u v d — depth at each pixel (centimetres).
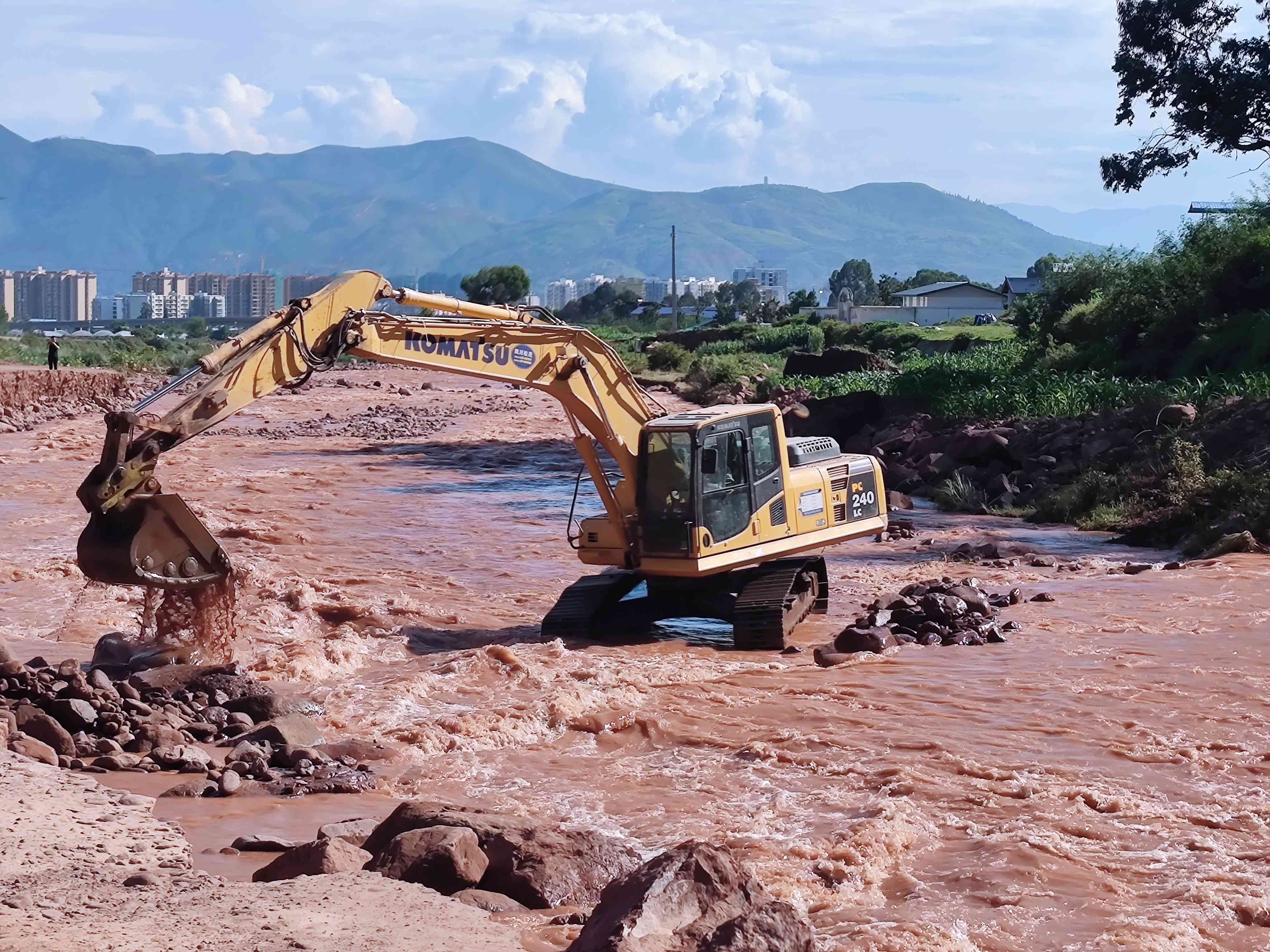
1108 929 752
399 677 1452
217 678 1293
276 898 696
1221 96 4691
